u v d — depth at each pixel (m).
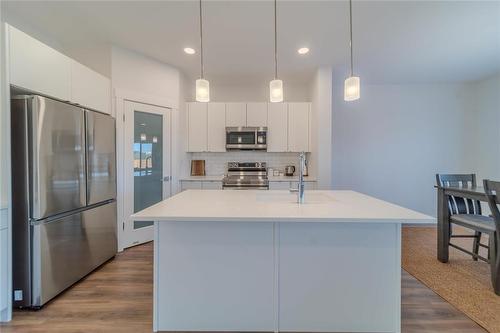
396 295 1.83
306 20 2.76
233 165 4.93
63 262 2.41
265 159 5.01
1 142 2.01
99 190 2.90
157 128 3.96
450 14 2.63
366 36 3.10
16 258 2.15
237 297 1.87
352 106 5.08
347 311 1.85
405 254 3.46
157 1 2.47
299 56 3.67
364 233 1.82
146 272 2.87
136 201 3.71
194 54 3.65
